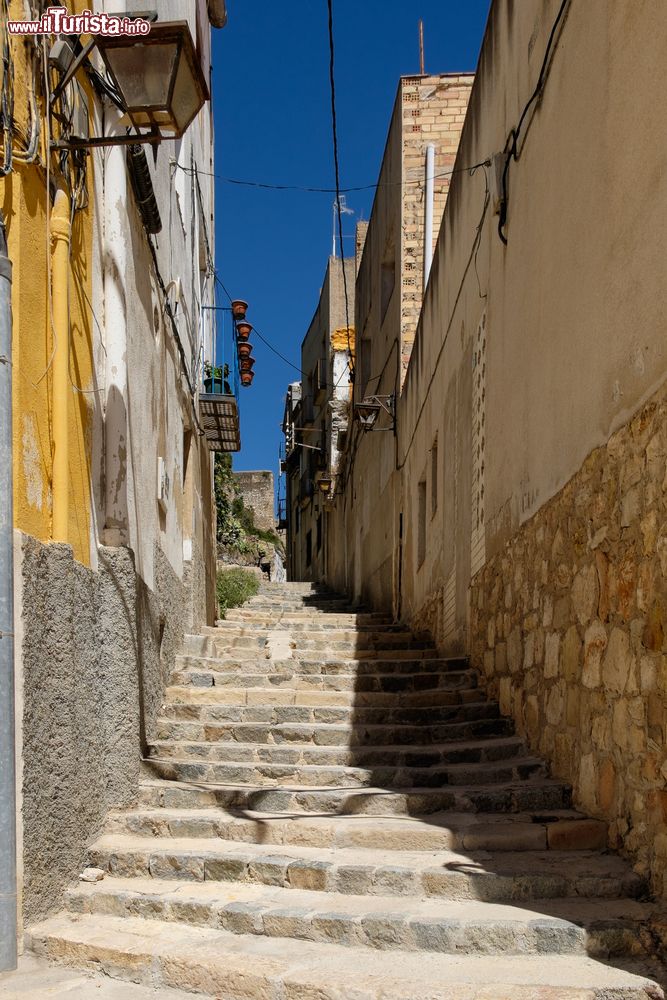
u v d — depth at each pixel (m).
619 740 4.03
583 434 4.59
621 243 4.05
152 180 6.43
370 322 16.28
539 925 3.41
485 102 7.31
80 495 4.45
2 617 3.45
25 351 3.82
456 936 3.44
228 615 12.84
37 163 3.94
